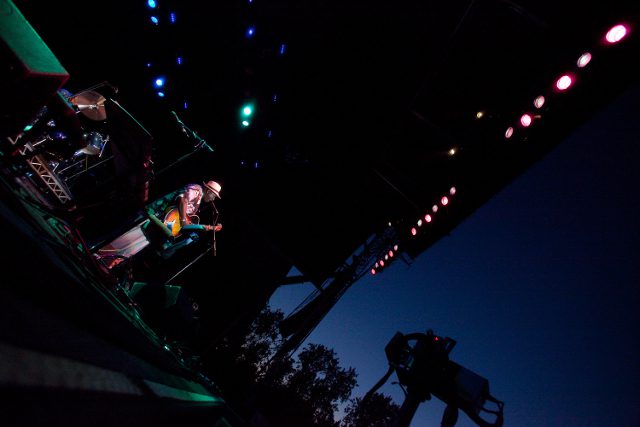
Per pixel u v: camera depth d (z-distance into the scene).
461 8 5.65
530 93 4.20
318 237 8.24
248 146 7.75
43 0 5.49
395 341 5.61
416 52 6.32
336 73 7.05
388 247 8.65
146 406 1.05
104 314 1.37
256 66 7.24
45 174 2.48
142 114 6.87
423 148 6.91
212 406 3.03
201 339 9.27
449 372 4.96
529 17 4.16
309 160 7.82
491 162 5.02
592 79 3.55
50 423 0.56
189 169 6.98
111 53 6.39
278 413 14.32
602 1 3.42
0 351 0.49
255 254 9.89
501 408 4.66
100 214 2.71
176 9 6.66
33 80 1.35
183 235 4.10
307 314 8.91
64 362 0.69
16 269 0.72
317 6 6.88
